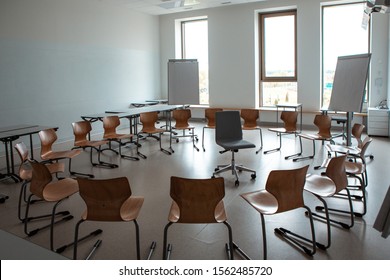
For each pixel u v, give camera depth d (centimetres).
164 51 1181
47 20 788
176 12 1125
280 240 324
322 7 938
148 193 461
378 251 300
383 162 589
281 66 1025
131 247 315
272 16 1017
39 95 780
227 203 418
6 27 704
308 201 421
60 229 357
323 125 636
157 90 1186
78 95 879
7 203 435
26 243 163
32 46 757
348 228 345
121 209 293
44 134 518
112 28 977
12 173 541
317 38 938
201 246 315
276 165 589
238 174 539
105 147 768
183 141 823
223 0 962
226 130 550
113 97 994
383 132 812
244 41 1038
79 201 436
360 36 909
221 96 1103
